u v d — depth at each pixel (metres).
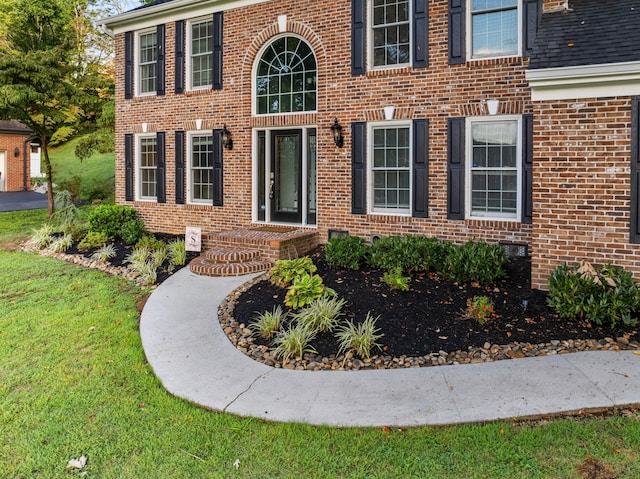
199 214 11.45
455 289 6.55
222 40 10.80
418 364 4.54
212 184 11.35
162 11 11.33
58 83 13.70
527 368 4.34
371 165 9.26
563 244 6.14
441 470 2.97
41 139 14.50
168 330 5.66
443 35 8.38
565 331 5.10
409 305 5.96
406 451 3.18
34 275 8.52
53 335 5.61
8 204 18.73
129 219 11.57
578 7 7.06
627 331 5.04
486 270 6.65
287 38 10.15
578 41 6.23
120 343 5.33
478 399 3.80
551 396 3.80
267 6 10.19
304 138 10.17
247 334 5.45
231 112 10.78
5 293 7.45
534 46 6.52
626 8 6.63
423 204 8.69
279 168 10.69
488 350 4.78
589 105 5.88
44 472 3.09
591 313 5.15
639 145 5.66
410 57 8.71
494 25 8.16
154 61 11.97
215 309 6.36
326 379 4.30
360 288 6.67
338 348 4.91
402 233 8.94
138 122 12.23
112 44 29.34
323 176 9.68
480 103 8.13
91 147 17.83
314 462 3.11
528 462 3.01
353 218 9.41
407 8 8.81
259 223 10.79
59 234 12.01
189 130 11.41
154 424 3.64
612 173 5.81
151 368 4.68
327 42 9.47
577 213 6.04
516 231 7.96
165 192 11.93
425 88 8.57
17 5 23.92
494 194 8.30
